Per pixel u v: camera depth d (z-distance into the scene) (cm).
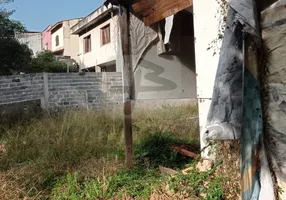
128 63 434
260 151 218
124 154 465
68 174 370
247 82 208
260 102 216
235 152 247
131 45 440
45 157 450
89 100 1000
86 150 489
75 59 1911
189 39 542
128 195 315
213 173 281
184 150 439
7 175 372
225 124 203
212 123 207
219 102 208
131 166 411
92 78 1008
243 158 209
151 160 444
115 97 1047
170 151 469
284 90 214
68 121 657
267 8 218
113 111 827
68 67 1619
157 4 381
